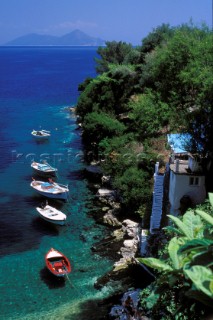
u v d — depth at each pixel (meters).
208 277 9.78
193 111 36.09
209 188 35.03
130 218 49.09
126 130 66.50
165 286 12.45
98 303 34.38
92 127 68.56
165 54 38.91
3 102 141.12
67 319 32.50
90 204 55.34
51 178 65.44
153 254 35.81
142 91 76.19
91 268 39.78
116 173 54.31
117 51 111.00
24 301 34.72
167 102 40.50
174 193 35.84
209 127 35.81
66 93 165.50
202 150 36.31
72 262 40.88
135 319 28.19
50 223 49.44
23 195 58.06
